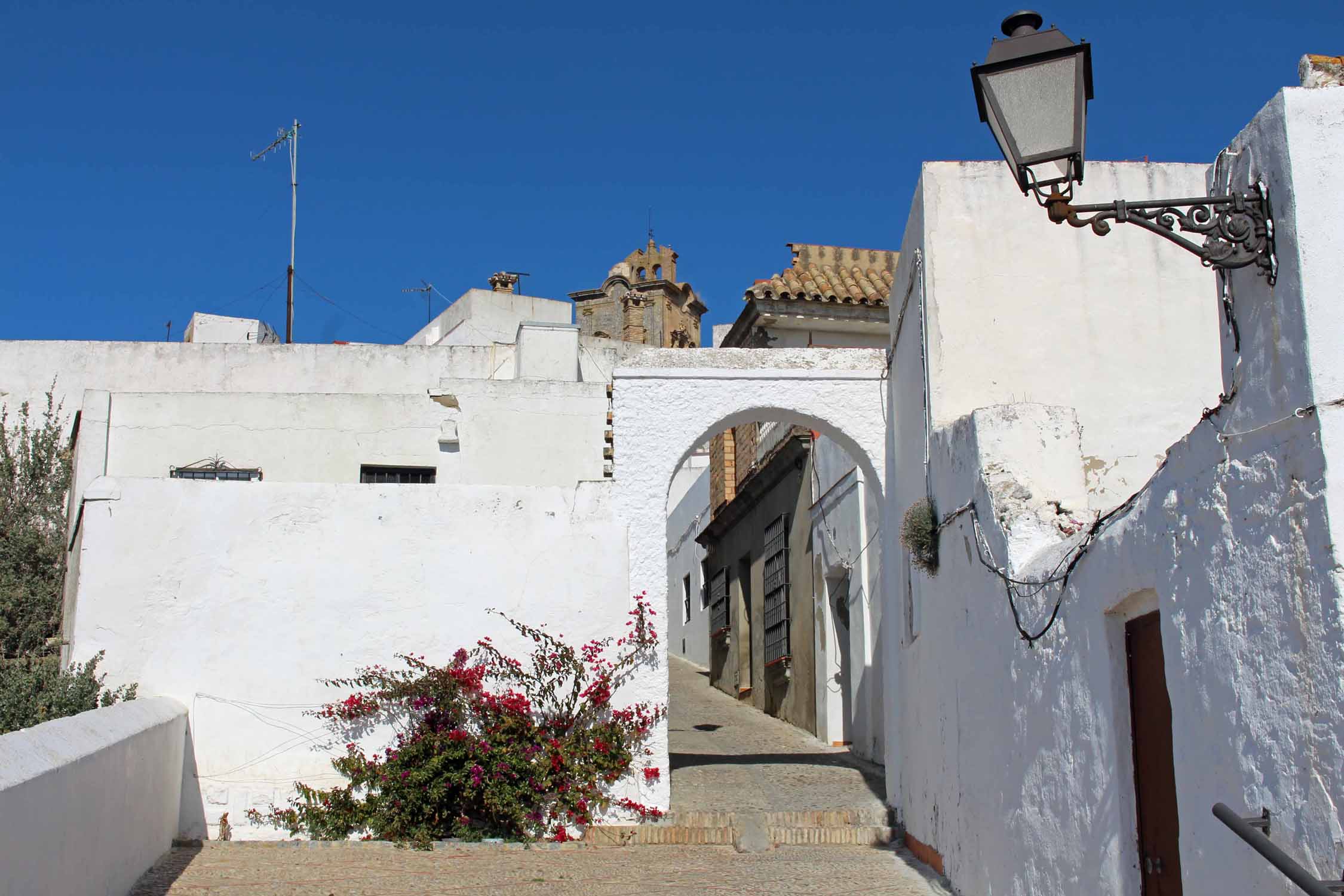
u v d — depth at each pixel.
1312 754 3.69
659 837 10.17
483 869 9.15
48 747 6.92
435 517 10.84
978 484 7.60
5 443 19.08
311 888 8.48
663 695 10.69
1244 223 4.19
